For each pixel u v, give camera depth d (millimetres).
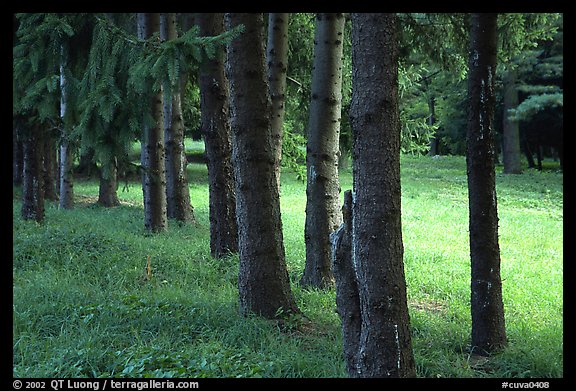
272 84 11133
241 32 7469
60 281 8727
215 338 6871
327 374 5762
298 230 16047
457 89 38906
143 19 13859
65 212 16625
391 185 4977
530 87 34156
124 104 7855
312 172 9914
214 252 11234
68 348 6102
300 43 14914
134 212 18047
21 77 8133
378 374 5008
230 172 11188
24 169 13930
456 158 47000
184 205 16047
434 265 12461
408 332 5098
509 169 37031
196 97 19281
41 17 8172
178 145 15984
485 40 6848
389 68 4922
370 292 5004
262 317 7742
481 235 7070
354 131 5012
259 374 5688
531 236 17109
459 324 8477
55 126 10508
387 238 4977
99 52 7934
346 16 13117
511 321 8672
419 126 16766
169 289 8828
